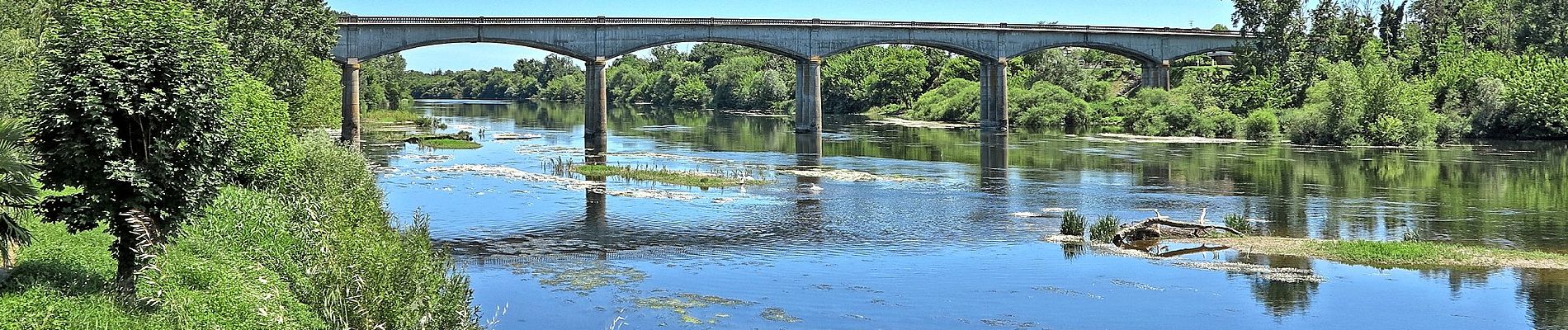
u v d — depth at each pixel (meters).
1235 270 37.41
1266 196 59.38
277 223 31.88
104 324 20.92
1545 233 45.53
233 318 23.22
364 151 90.00
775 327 29.84
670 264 38.50
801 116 120.69
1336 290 34.25
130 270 23.62
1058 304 32.62
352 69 97.94
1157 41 132.38
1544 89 107.06
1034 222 49.22
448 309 25.94
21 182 22.06
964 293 33.94
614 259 39.44
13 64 36.12
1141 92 132.62
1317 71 127.88
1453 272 36.75
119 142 22.77
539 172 71.12
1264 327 30.09
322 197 35.78
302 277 27.22
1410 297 33.34
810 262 39.09
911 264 38.62
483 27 102.19
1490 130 109.06
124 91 22.75
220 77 24.80
